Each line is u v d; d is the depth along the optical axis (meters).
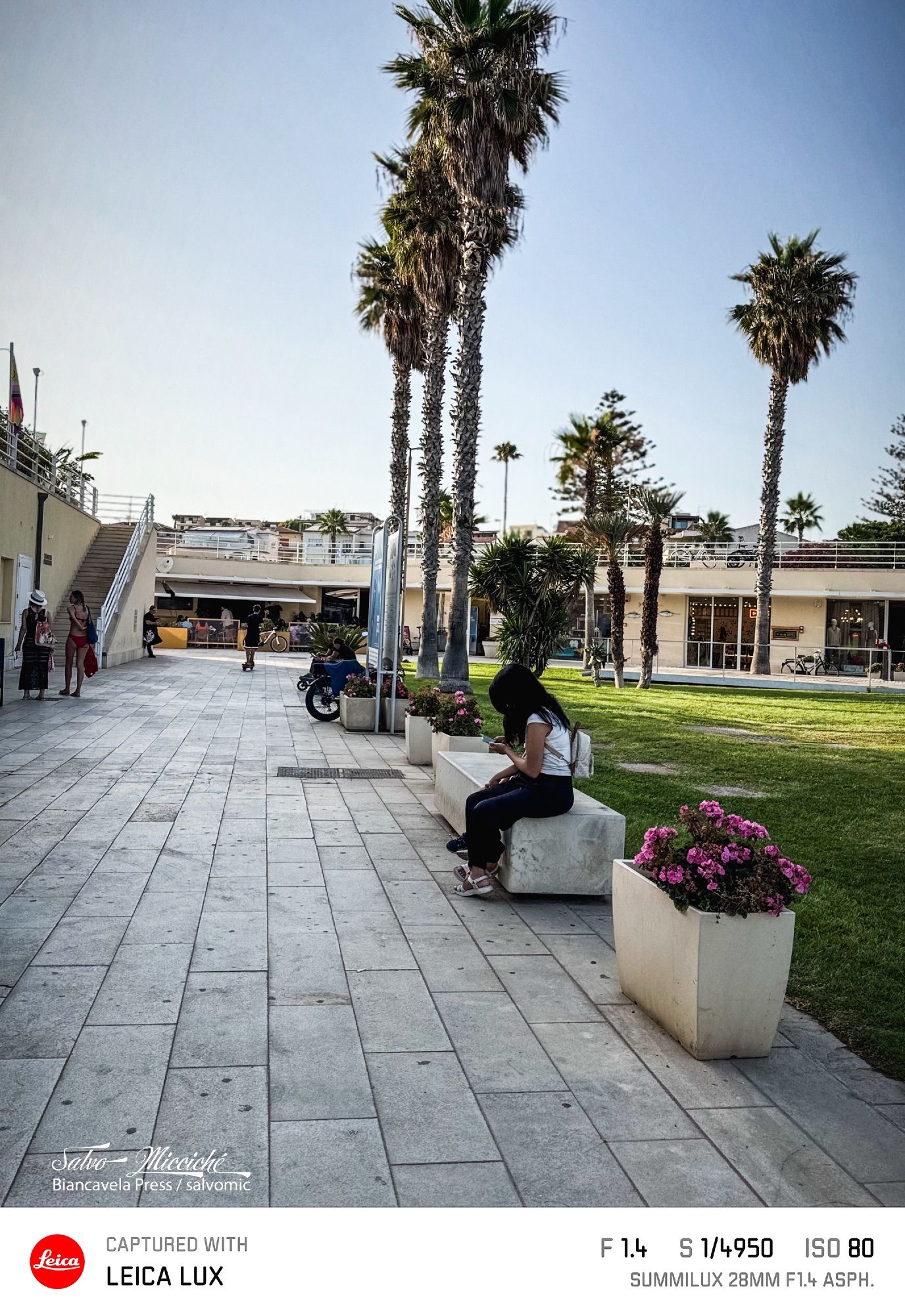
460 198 19.95
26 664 16.39
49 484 24.42
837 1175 2.98
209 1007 4.05
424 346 28.67
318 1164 2.91
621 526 26.83
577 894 5.96
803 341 31.17
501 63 17.94
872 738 15.03
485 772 7.24
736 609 39.84
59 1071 3.43
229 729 13.79
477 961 4.79
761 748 13.30
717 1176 2.94
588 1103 3.37
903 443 50.31
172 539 52.00
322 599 49.53
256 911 5.43
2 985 4.20
